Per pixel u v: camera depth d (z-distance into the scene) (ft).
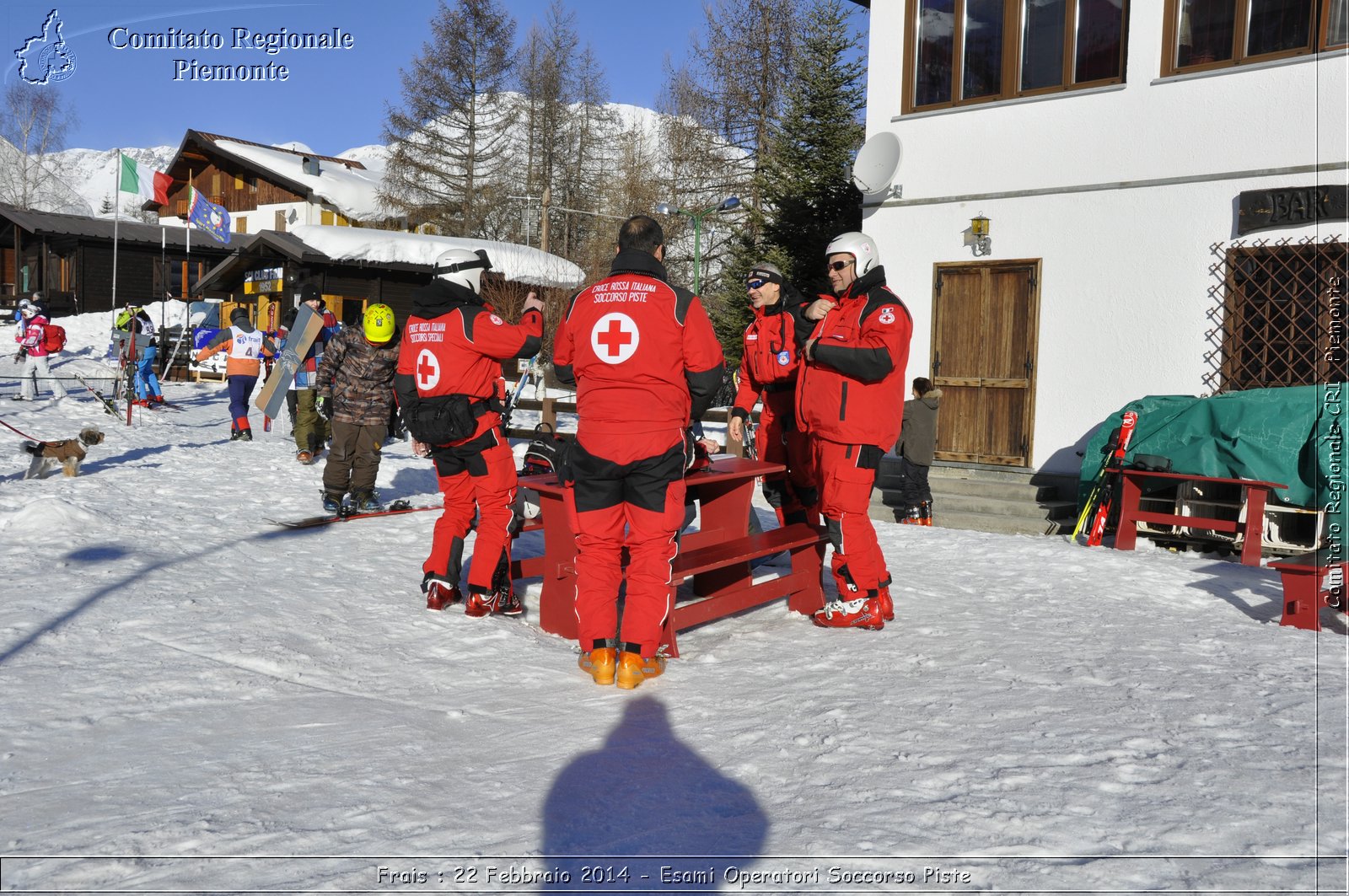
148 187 161.99
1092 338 37.17
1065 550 28.68
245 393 49.88
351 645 16.33
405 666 15.53
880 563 19.07
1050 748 12.00
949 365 40.45
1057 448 37.88
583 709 13.76
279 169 147.23
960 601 21.71
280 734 12.19
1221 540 30.58
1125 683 15.01
